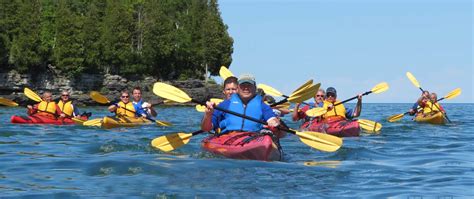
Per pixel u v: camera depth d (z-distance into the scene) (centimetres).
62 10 8325
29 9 7962
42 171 877
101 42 8394
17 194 711
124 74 8756
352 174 886
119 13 8769
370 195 728
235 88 1220
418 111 2550
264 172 882
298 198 707
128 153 1105
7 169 897
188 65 9838
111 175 841
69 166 919
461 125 2327
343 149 1234
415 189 769
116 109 2150
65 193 718
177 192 730
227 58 9944
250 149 1009
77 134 1633
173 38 9500
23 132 1669
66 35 7944
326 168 942
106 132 1736
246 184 786
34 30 7869
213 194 722
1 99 2191
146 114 2202
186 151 1149
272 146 1019
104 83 8162
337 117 1820
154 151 1145
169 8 10706
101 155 1069
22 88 7650
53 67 7956
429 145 1407
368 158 1107
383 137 1659
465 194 736
